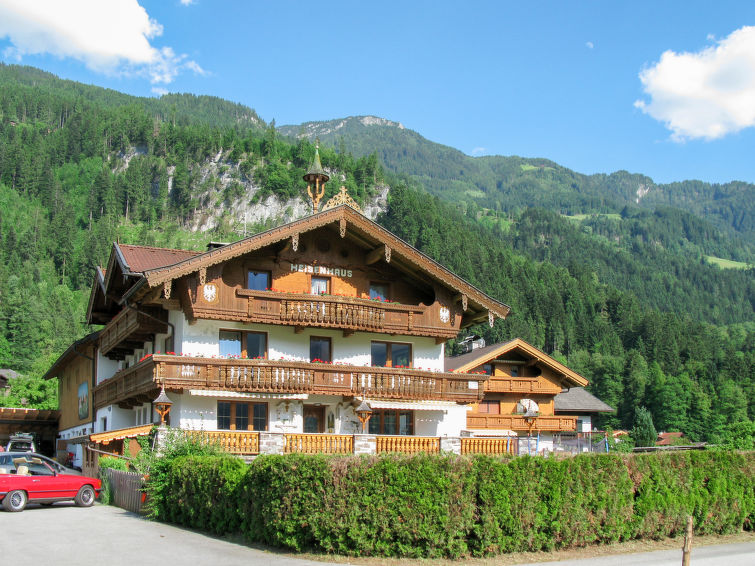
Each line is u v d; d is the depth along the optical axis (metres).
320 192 34.66
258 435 26.27
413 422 36.09
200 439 24.17
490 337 136.75
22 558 16.42
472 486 18.19
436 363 36.84
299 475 17.52
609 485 20.88
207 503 19.92
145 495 23.16
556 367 50.47
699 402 114.81
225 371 30.39
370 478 17.41
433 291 36.66
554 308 178.50
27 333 135.00
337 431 33.88
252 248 30.77
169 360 29.52
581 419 60.84
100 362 43.06
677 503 22.52
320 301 32.56
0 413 55.03
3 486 23.81
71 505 26.09
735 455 24.73
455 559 17.81
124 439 30.64
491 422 48.59
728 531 23.94
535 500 19.11
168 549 17.56
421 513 17.50
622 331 179.50
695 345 164.75
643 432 67.38
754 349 194.50
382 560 17.16
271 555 17.14
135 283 33.06
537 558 18.73
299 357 33.62
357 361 34.97
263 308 31.56
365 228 33.09
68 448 50.91
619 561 18.95
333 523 17.20
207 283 30.62
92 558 16.52
